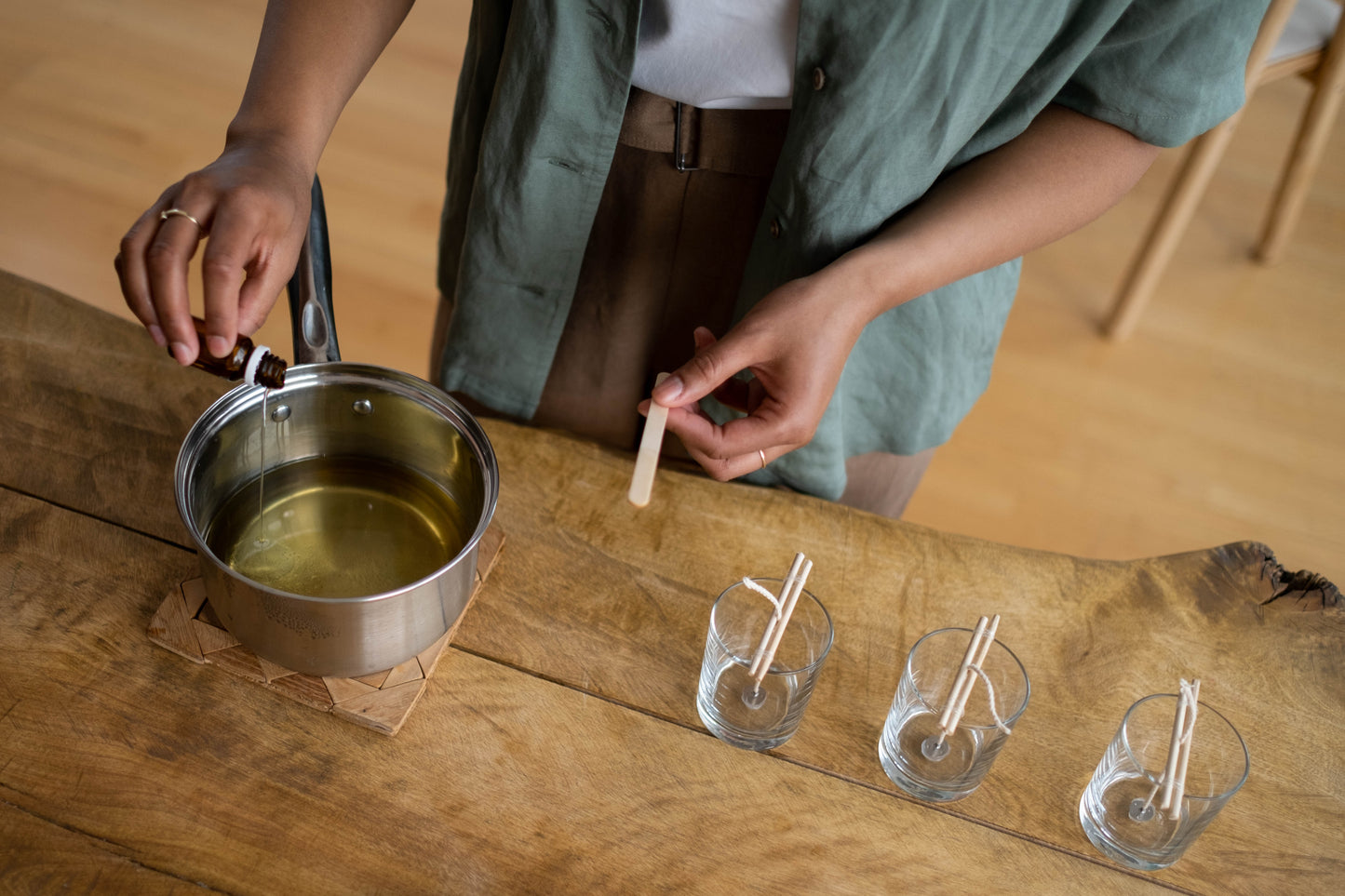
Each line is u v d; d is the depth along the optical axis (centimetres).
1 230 200
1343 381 227
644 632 80
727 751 74
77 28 246
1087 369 220
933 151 80
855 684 79
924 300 95
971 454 201
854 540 88
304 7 79
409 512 80
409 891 66
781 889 68
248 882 65
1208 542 192
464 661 77
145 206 211
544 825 69
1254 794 76
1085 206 85
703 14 78
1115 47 79
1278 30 183
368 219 220
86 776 67
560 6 78
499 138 87
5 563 77
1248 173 270
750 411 87
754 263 92
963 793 73
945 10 71
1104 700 80
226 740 70
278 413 76
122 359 91
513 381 104
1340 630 86
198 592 76
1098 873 71
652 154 90
